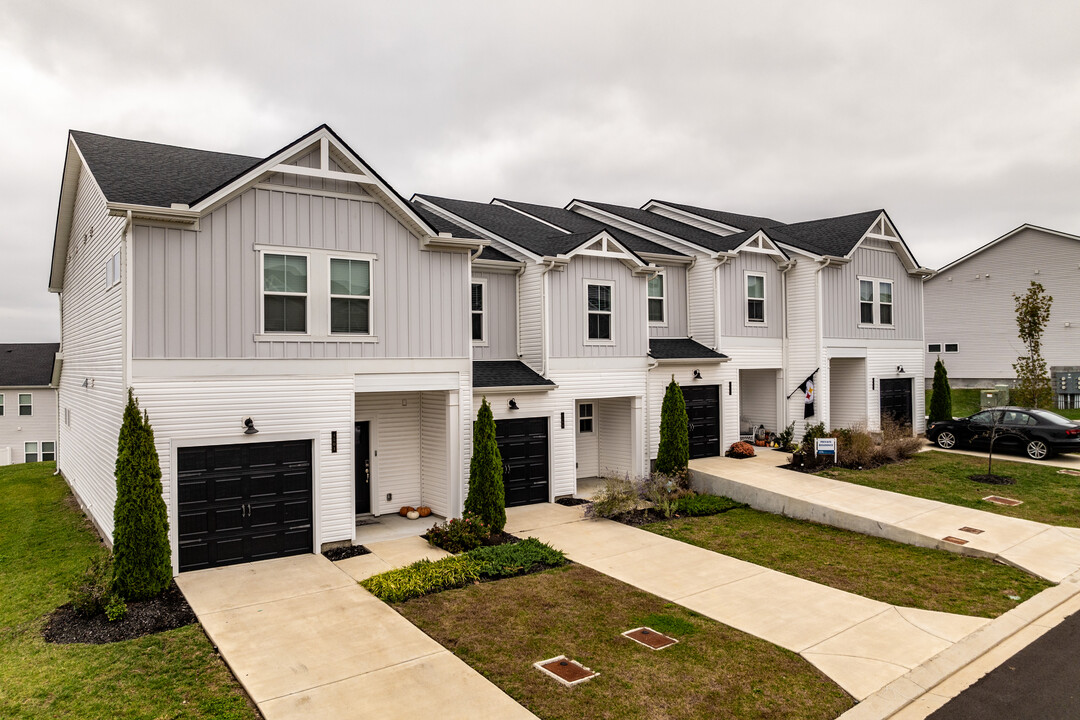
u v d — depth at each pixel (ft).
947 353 122.62
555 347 51.88
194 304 34.53
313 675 22.86
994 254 115.96
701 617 28.22
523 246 53.06
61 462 66.74
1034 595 30.71
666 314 65.05
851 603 29.89
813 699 21.20
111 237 37.68
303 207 37.83
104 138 46.09
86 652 24.86
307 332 37.93
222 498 35.42
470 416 44.57
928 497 47.50
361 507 46.44
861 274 71.67
